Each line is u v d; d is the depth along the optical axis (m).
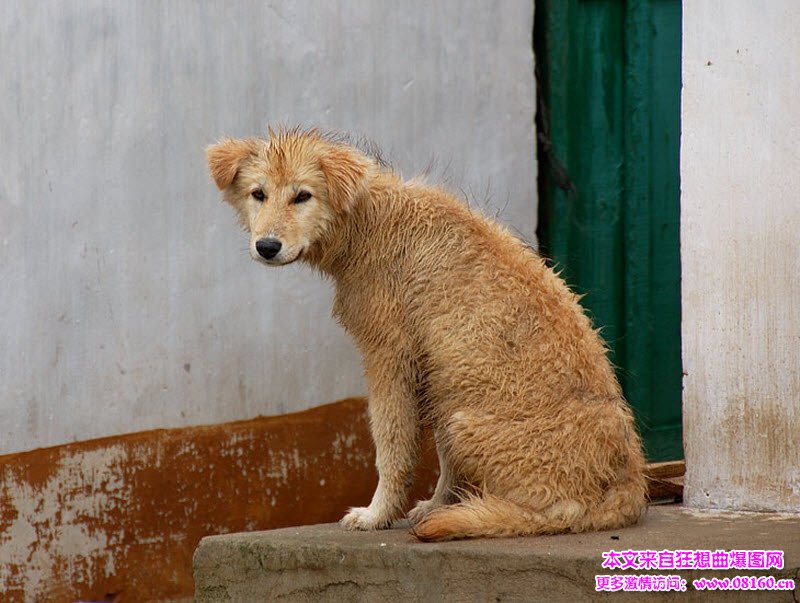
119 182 10.67
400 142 12.10
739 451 9.20
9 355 10.12
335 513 11.77
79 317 10.49
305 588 8.59
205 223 11.12
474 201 12.48
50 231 10.33
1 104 10.05
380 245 8.84
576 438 8.37
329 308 11.80
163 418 10.92
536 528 8.34
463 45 12.45
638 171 13.53
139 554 10.74
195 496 11.03
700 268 9.30
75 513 10.43
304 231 8.79
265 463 11.38
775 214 8.93
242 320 11.32
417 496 11.99
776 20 8.87
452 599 8.05
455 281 8.64
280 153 8.88
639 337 13.62
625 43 13.45
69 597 10.38
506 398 8.40
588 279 13.51
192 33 10.98
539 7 13.12
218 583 8.94
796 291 8.85
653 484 10.23
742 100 9.04
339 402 11.85
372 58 11.94
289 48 11.48
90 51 10.48
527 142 12.89
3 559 10.05
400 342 8.75
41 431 10.29
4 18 10.03
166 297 10.95
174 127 10.95
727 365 9.21
